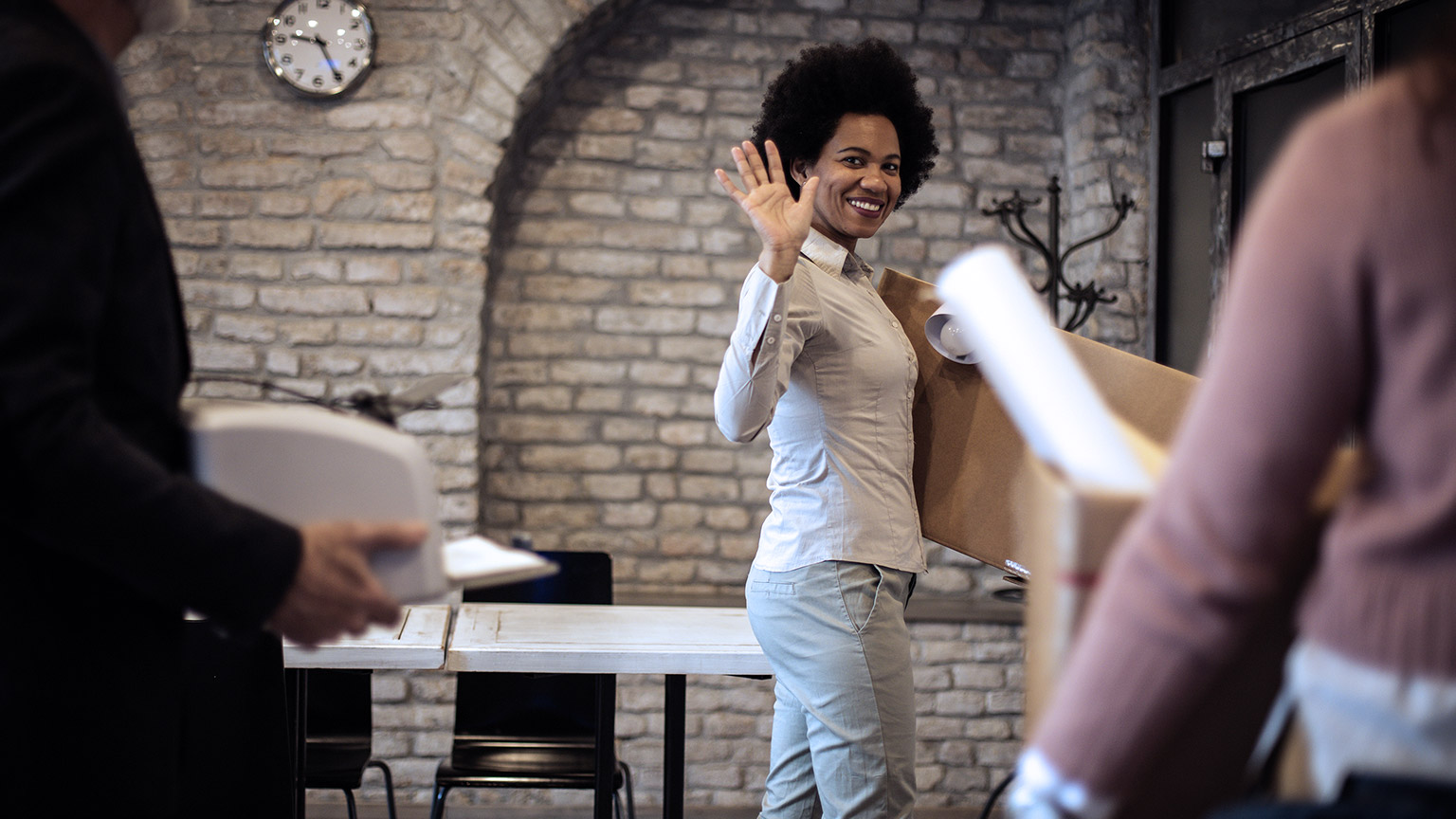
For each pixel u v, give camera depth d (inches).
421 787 145.1
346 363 144.5
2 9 33.1
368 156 144.4
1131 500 26.4
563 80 158.7
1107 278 156.6
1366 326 21.9
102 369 34.2
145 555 31.3
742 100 161.8
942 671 149.5
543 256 159.5
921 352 84.1
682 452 161.0
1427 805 21.6
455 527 144.3
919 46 164.4
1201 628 22.4
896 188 82.6
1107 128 157.2
